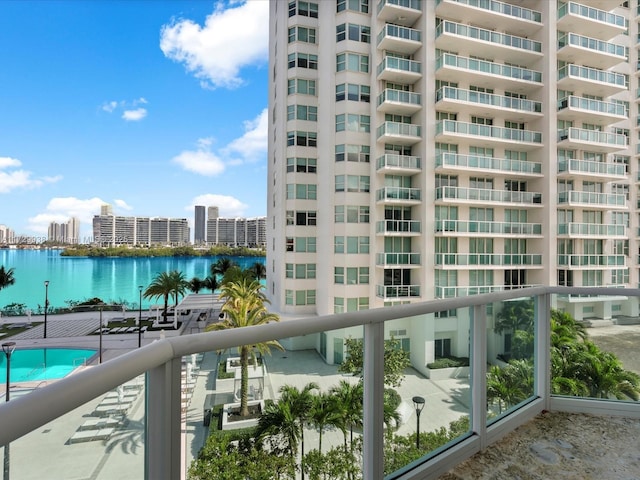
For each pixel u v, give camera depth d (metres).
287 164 22.45
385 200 19.88
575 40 21.67
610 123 23.44
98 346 23.88
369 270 21.11
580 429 3.10
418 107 20.36
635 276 24.56
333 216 21.20
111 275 82.50
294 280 21.97
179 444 1.41
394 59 20.11
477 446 2.71
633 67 25.64
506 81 21.20
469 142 20.94
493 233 20.62
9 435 0.76
